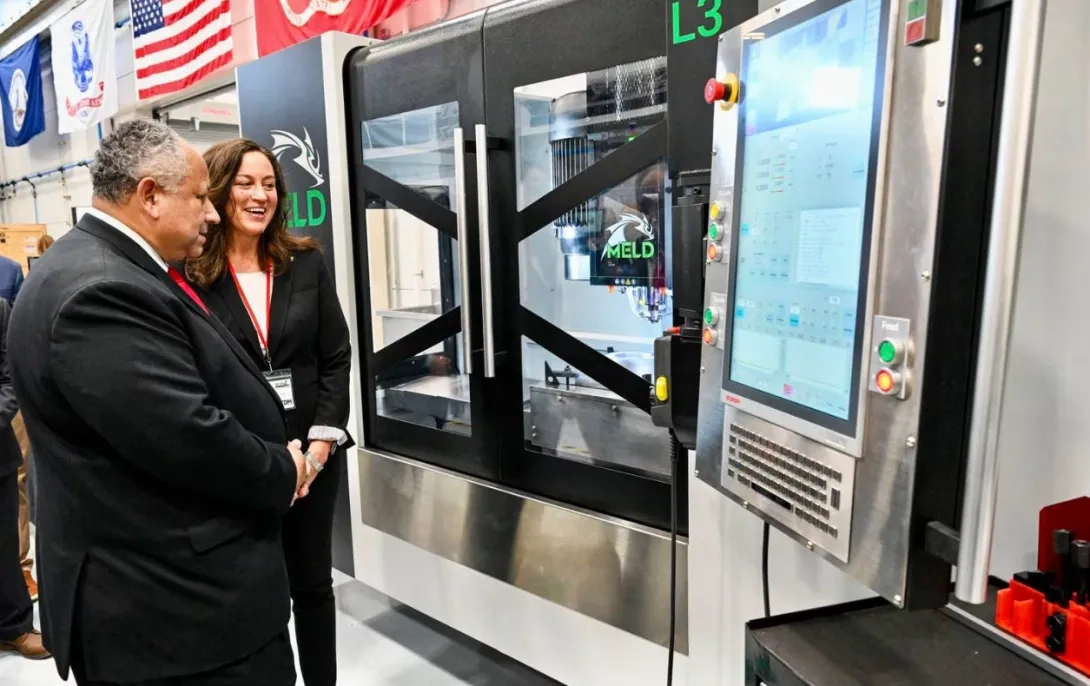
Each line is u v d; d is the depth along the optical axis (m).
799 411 1.02
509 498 2.08
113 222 1.29
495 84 1.98
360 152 2.39
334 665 2.02
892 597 0.86
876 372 0.87
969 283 0.80
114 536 1.25
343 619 2.70
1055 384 1.16
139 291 1.19
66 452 1.23
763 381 1.11
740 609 1.60
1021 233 0.74
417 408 2.45
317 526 1.90
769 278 1.09
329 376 1.95
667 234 1.76
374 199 2.43
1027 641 1.02
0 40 6.57
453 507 2.24
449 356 2.39
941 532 0.81
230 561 1.33
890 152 0.84
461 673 2.34
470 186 2.05
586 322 2.02
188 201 1.33
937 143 0.77
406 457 2.43
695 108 1.45
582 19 1.78
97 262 1.21
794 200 1.03
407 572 2.48
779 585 1.50
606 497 1.92
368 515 2.55
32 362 1.19
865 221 0.88
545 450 2.08
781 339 1.06
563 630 2.03
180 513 1.28
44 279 1.21
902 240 0.83
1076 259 1.12
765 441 1.11
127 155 1.26
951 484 0.84
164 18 4.07
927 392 0.81
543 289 2.05
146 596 1.26
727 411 1.23
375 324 2.50
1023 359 1.20
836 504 0.95
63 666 1.28
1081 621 0.94
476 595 2.26
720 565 1.63
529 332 2.03
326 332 1.95
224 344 1.39
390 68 2.25
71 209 6.16
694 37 1.44
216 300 1.74
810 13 0.98
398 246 2.47
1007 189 0.73
